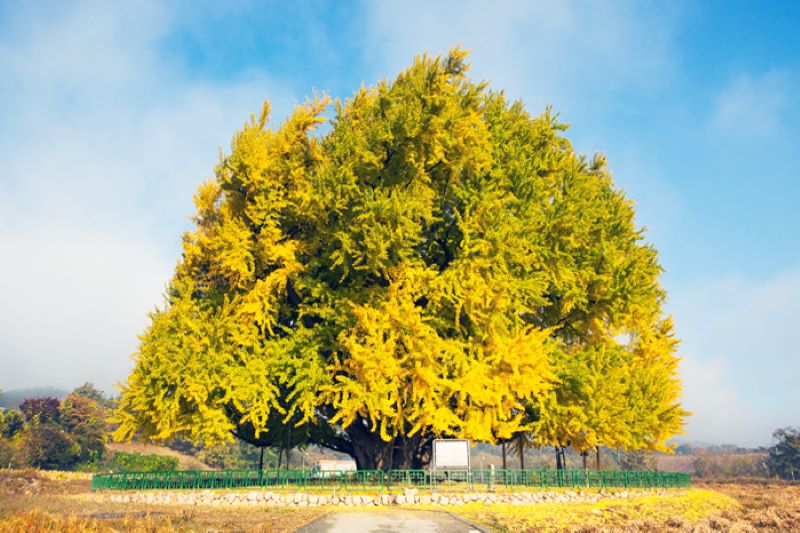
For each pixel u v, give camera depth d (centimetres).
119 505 2009
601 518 2103
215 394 2483
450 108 2628
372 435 3127
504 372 2545
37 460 6212
